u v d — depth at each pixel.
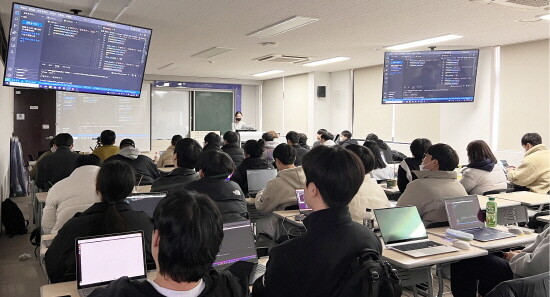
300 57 8.62
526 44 7.05
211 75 12.43
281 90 12.88
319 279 1.57
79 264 1.93
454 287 3.21
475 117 7.87
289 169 4.00
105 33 4.27
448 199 3.31
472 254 2.72
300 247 1.62
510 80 7.34
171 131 12.89
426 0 4.56
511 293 2.14
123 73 4.49
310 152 1.71
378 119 10.19
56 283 2.14
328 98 11.63
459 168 6.36
